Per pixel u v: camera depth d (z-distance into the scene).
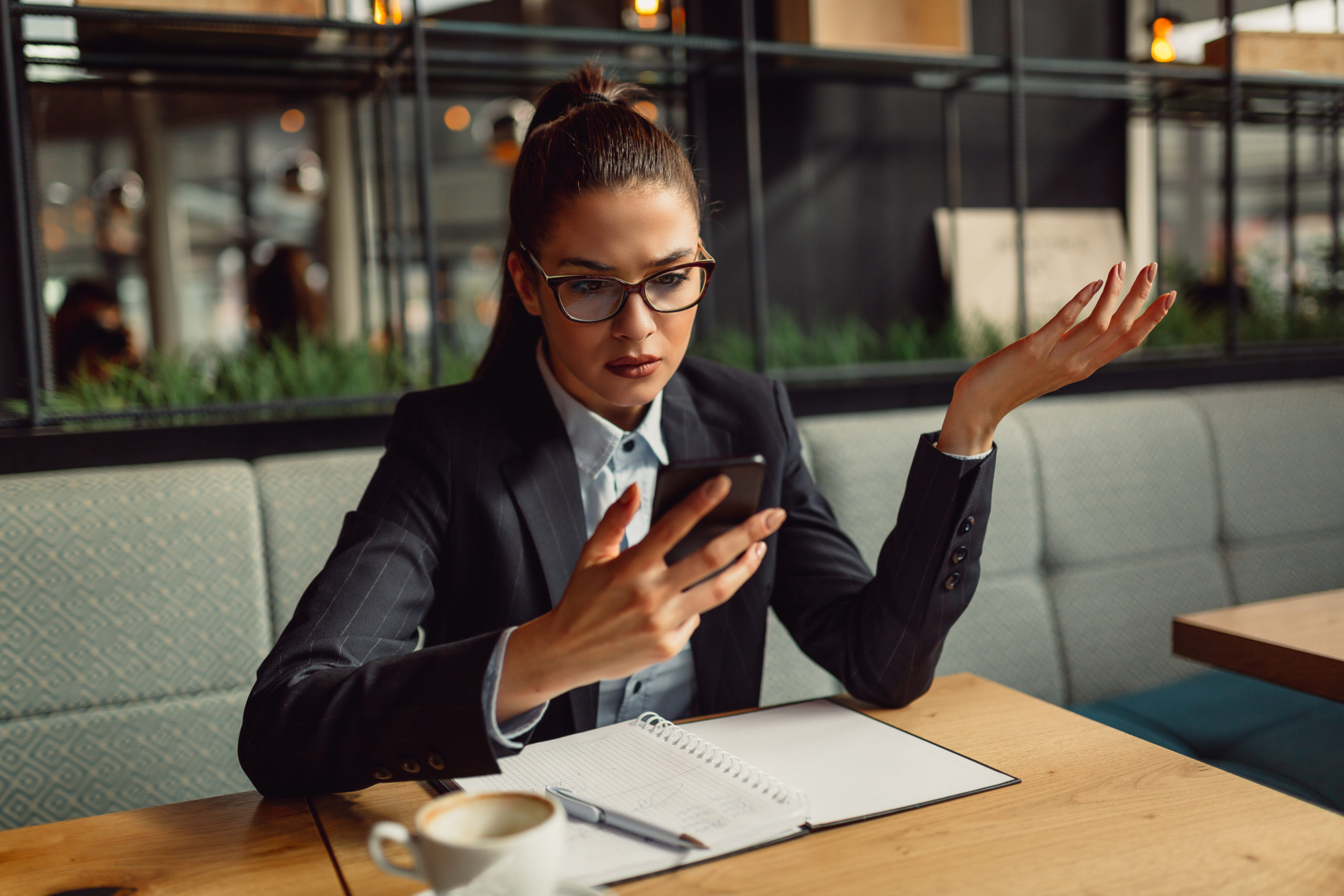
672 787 0.66
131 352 2.90
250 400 1.77
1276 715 1.48
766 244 2.91
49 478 1.24
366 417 1.57
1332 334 2.62
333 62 2.24
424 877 0.46
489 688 0.61
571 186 0.79
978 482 0.81
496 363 1.03
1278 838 0.60
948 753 0.74
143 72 2.13
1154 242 3.39
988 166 3.19
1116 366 2.23
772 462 1.05
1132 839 0.60
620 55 2.52
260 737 0.69
